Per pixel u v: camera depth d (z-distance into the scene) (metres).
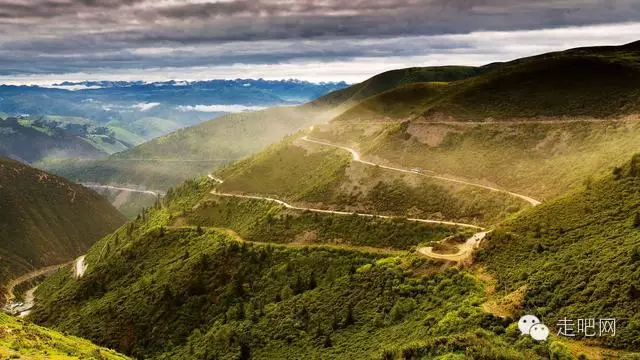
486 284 107.56
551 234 111.00
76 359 91.69
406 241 164.12
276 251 184.38
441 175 192.12
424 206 178.25
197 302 178.62
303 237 190.62
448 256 131.00
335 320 127.69
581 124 184.75
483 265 115.81
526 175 172.38
